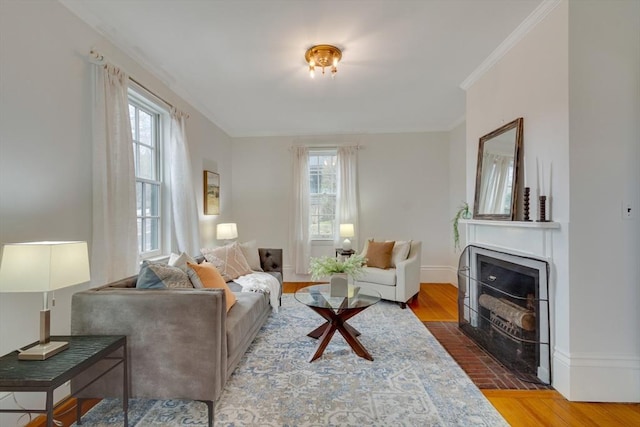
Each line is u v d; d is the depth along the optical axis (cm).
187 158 338
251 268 382
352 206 515
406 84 337
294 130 524
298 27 231
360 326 321
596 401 191
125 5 204
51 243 146
